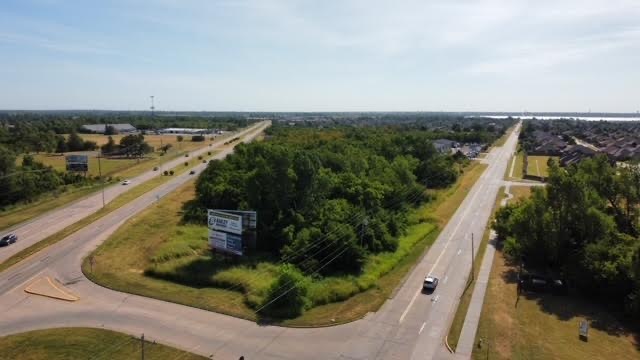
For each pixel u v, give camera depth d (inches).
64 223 3068.4
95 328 1727.4
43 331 1696.6
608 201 2608.3
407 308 1948.8
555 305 1991.9
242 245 2506.2
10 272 2241.6
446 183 4552.2
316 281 2186.3
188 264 2300.7
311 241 2433.6
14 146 6092.5
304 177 2780.5
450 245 2773.1
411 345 1657.2
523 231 2429.9
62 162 5590.6
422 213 3410.4
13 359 1519.4
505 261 2504.9
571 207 2294.5
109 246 2586.1
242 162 3698.3
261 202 2783.0
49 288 2065.7
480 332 1743.4
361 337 1710.1
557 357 1587.1
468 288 2154.3
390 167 3772.1
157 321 1793.8
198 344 1638.8
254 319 1828.2
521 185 4596.5
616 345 1678.2
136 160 5925.2
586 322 1734.7
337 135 5649.6
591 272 2037.4
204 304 1942.7
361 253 2346.2
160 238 2728.8
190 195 3887.8
